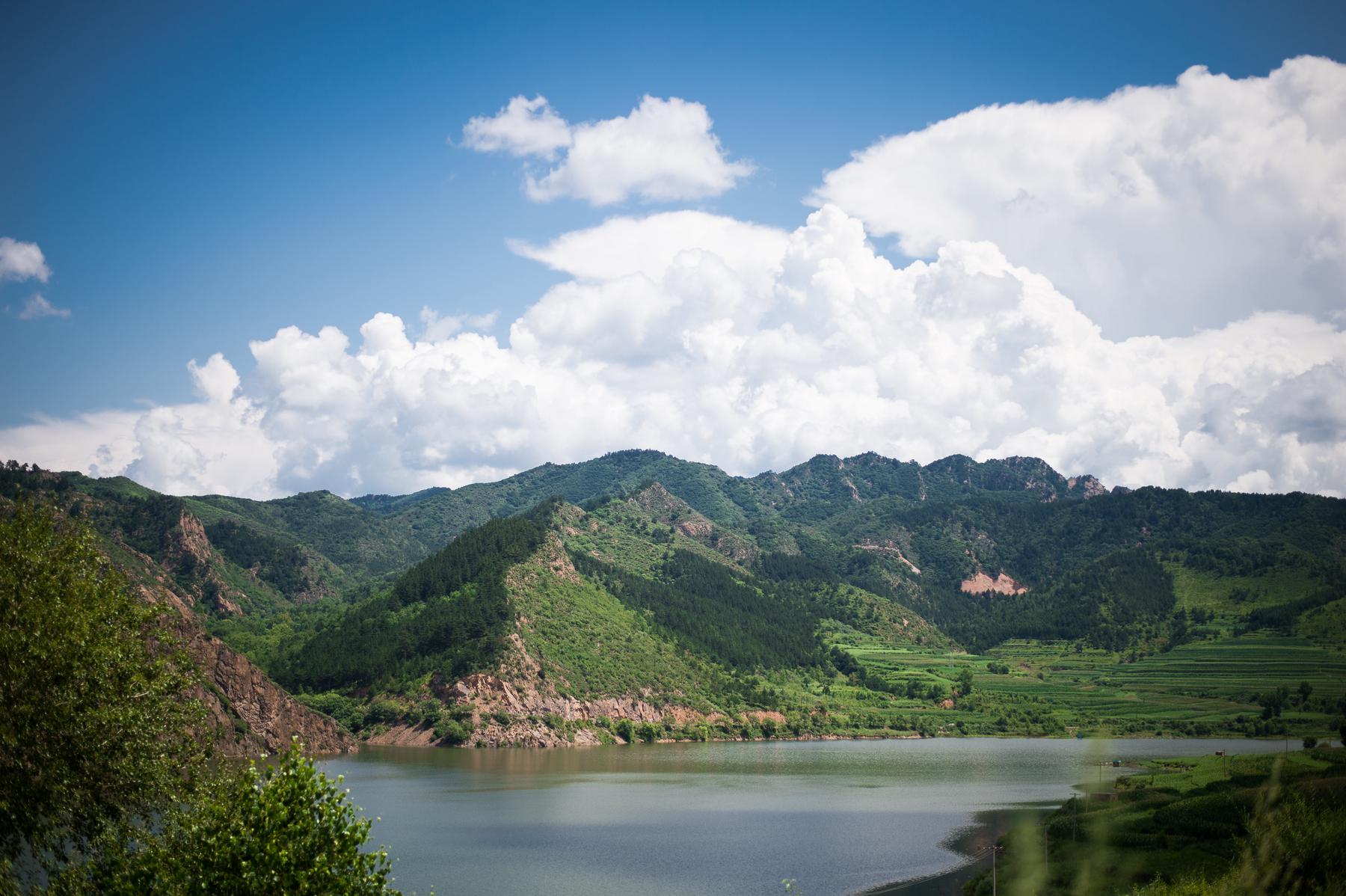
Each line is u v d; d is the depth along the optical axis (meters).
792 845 136.00
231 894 47.16
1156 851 98.69
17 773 48.66
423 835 139.50
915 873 120.31
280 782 49.56
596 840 138.12
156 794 52.81
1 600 50.53
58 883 49.41
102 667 51.94
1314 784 61.06
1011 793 183.25
